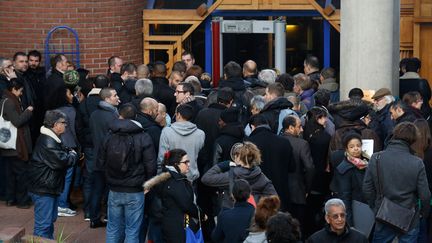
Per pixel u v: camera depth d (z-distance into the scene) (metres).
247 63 16.17
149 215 12.73
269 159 12.71
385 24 15.64
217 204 13.12
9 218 15.00
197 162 13.26
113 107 14.08
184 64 16.19
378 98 14.25
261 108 13.52
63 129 13.16
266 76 15.11
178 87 14.01
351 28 15.76
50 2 18.61
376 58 15.70
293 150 12.91
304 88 15.16
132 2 19.44
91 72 18.95
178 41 19.83
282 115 13.47
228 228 10.78
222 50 19.89
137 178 12.68
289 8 19.70
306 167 12.85
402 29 20.23
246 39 20.23
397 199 11.62
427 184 11.66
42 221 13.16
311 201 13.40
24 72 16.16
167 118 14.13
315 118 13.17
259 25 19.31
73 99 15.60
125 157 12.56
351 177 12.08
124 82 15.29
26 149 15.34
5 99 15.27
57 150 13.03
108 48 19.05
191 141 12.97
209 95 14.02
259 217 10.00
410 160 11.55
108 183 12.77
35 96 16.08
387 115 14.16
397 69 16.23
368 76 15.74
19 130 15.29
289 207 12.95
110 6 18.98
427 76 20.31
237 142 12.88
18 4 18.58
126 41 19.34
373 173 11.70
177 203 11.98
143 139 12.66
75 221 14.90
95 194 14.41
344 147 12.26
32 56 16.36
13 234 12.66
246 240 10.02
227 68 14.79
